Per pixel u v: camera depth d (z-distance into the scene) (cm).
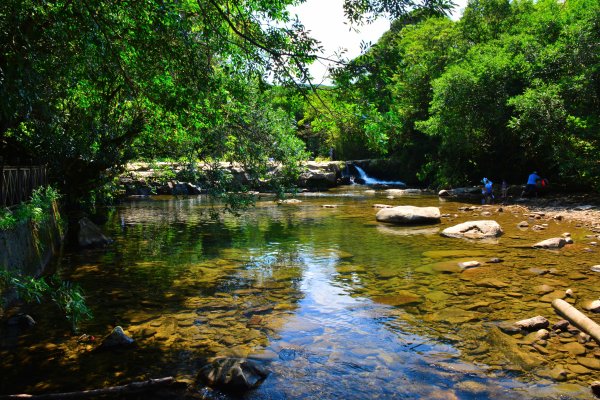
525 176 2686
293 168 1047
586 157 1927
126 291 722
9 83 368
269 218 1703
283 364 459
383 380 423
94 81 596
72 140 1202
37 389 405
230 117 858
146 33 505
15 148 1105
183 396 396
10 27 387
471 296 673
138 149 1434
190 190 2983
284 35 512
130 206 2217
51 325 572
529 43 2211
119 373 438
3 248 616
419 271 837
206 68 606
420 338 521
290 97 562
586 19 1877
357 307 636
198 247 1113
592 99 1902
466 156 2809
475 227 1257
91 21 461
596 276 772
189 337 530
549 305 624
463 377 425
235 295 698
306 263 921
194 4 596
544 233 1256
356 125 560
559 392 393
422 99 3238
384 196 2656
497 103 2275
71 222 1431
